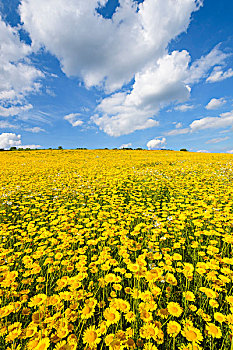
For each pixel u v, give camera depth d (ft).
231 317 4.24
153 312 4.89
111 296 5.44
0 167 38.52
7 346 4.08
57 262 6.56
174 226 10.26
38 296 4.76
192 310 4.87
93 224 11.15
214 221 10.14
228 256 7.36
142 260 6.23
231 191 17.07
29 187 21.56
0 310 4.47
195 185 20.43
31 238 9.25
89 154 76.13
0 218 12.76
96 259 7.32
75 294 4.95
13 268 6.95
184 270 5.90
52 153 78.69
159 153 86.17
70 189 19.98
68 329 4.18
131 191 19.47
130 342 3.86
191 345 3.87
